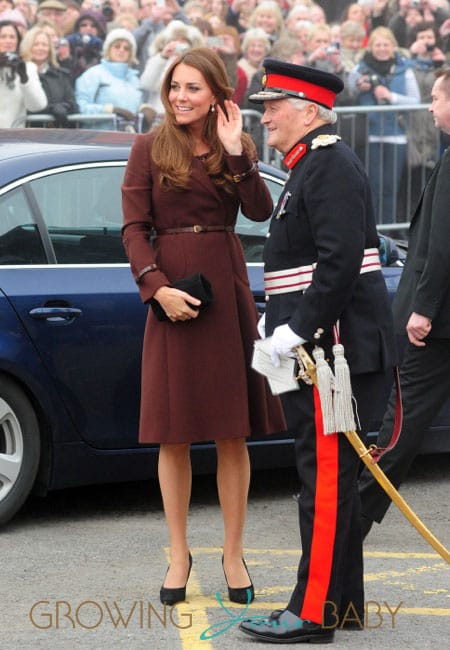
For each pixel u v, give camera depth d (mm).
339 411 14656
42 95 37812
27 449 20062
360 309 15102
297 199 14867
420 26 41625
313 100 15055
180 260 16281
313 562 15000
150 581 17672
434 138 40125
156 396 16359
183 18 39312
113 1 38750
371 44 41281
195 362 16266
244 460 16828
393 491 14961
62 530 20469
